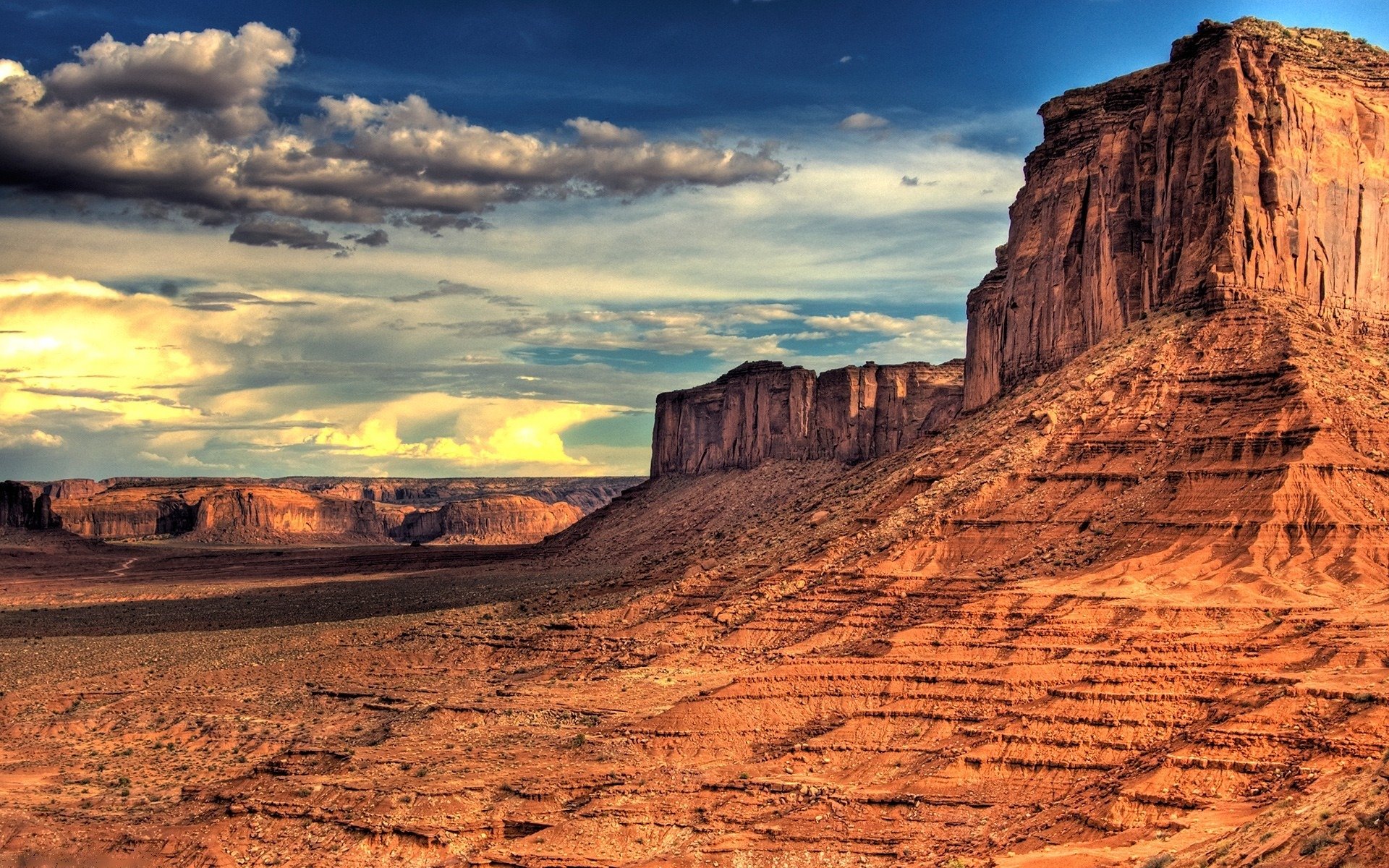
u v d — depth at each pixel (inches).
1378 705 4274.1
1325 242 6752.0
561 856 4867.1
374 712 6909.5
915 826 4667.8
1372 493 5762.8
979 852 4377.5
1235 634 5113.2
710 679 6215.6
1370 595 5319.9
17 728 7381.9
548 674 7042.3
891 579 6348.4
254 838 5378.9
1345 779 3858.3
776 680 5595.5
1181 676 4931.1
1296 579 5502.0
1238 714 4500.5
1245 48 6820.9
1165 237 6963.6
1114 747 4744.1
